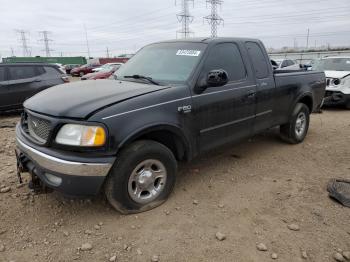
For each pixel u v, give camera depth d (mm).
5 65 9273
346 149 5863
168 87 3752
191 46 4363
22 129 3725
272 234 3229
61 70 10438
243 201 3859
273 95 5148
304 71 6113
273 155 5473
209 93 4039
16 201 3744
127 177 3326
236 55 4641
